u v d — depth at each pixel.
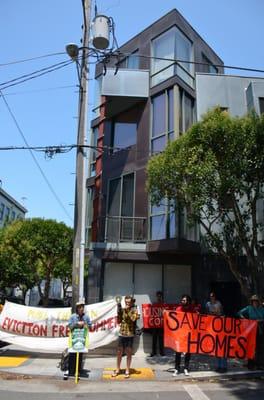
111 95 16.66
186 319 9.64
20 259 25.70
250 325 9.86
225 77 17.28
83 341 9.13
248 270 14.31
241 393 7.80
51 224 25.64
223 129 11.01
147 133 16.38
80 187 11.06
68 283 32.78
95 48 11.66
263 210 14.66
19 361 10.54
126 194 16.44
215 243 11.98
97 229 16.25
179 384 8.59
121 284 15.11
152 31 17.91
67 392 7.80
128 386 8.35
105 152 17.78
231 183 10.76
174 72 16.12
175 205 12.95
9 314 11.41
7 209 44.38
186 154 11.12
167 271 15.35
